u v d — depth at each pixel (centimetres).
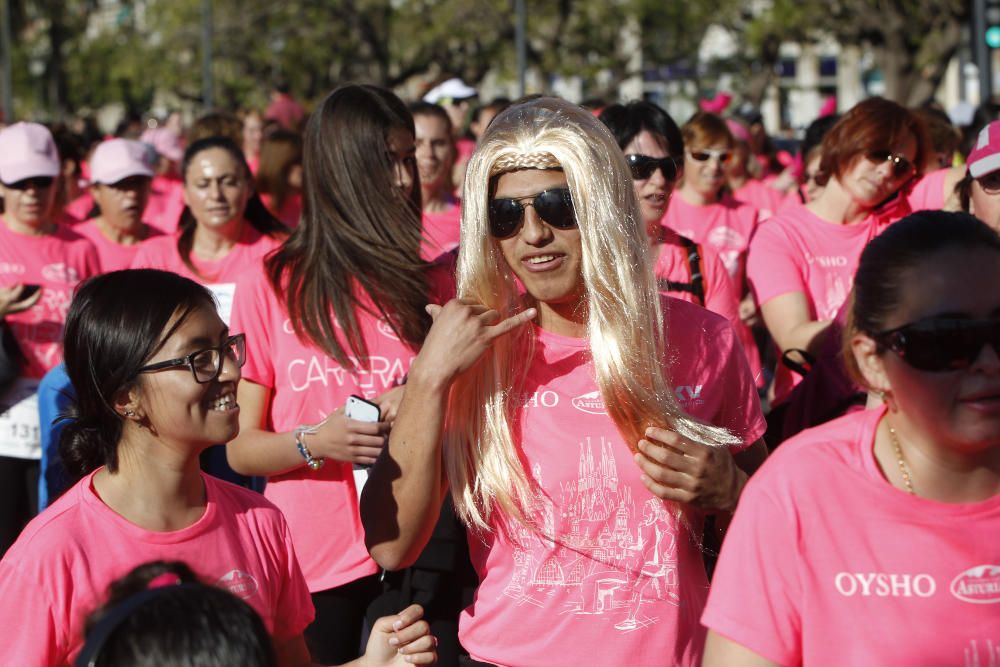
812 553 210
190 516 265
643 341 262
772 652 211
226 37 3089
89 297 260
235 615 184
